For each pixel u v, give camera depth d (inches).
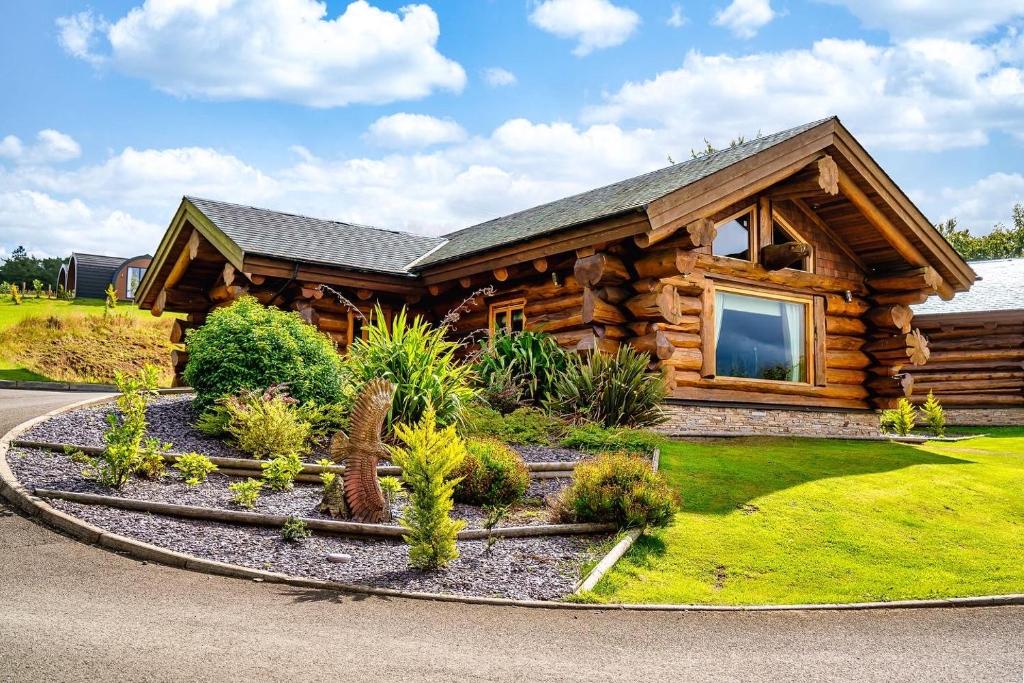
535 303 547.5
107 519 256.4
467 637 193.8
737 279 525.0
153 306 693.3
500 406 444.8
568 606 226.5
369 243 661.3
